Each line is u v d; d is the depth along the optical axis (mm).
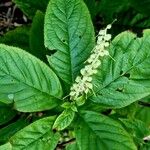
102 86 577
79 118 571
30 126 552
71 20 590
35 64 554
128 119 648
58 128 558
